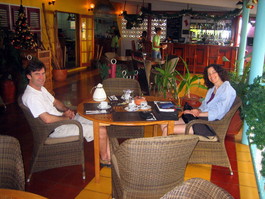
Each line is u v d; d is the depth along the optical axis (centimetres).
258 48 350
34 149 275
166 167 194
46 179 291
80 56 1016
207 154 295
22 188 174
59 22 1227
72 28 1241
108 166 314
